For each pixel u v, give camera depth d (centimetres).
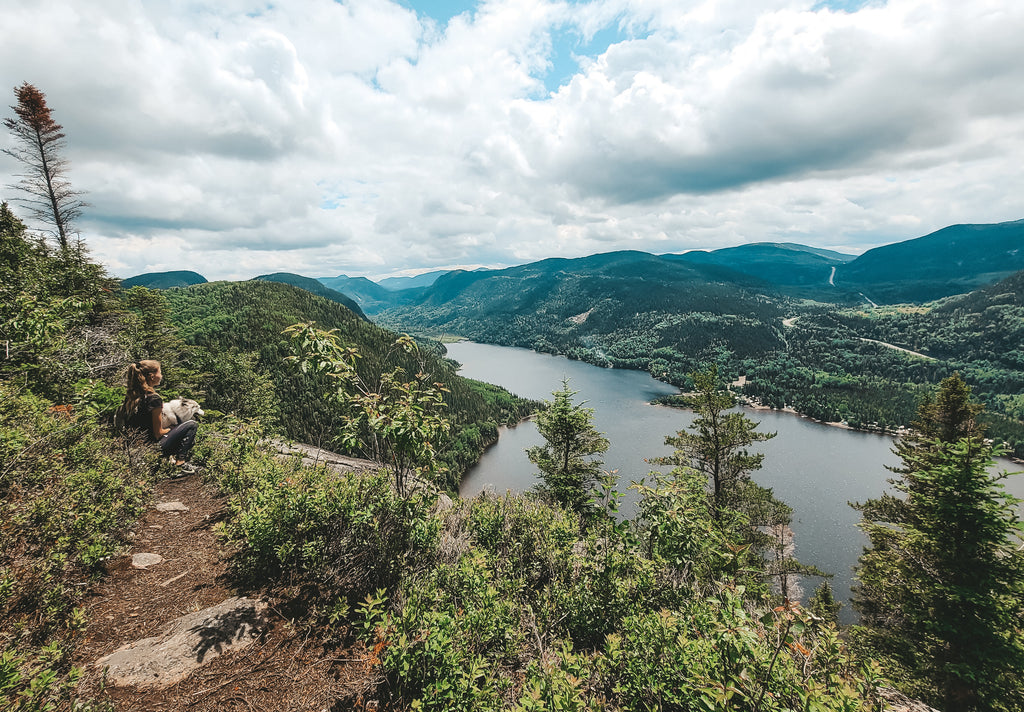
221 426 896
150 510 569
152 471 669
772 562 1778
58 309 988
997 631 789
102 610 357
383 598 332
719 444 1739
